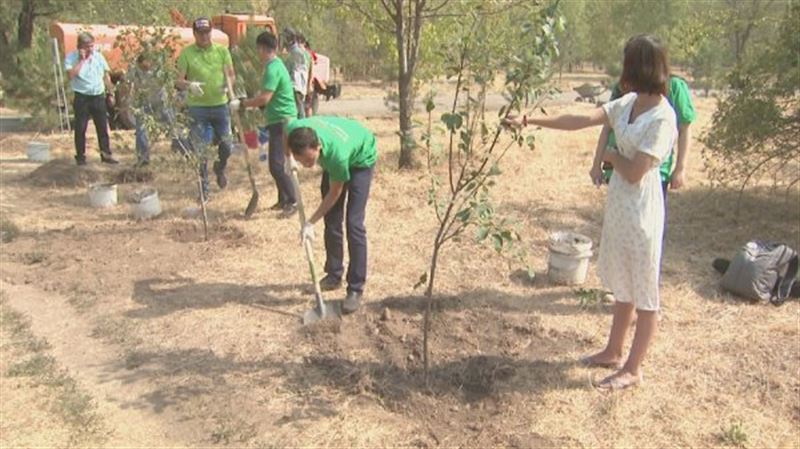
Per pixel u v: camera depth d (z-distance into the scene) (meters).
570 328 4.84
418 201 7.77
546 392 4.08
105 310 5.14
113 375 4.30
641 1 25.66
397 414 3.90
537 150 10.51
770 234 6.73
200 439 3.69
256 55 12.21
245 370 4.33
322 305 4.95
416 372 4.29
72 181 8.59
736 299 5.29
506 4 4.87
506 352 4.53
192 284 5.58
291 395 4.07
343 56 26.25
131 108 7.21
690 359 4.43
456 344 4.62
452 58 3.60
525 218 7.23
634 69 3.54
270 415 3.89
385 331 4.77
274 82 6.73
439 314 5.02
